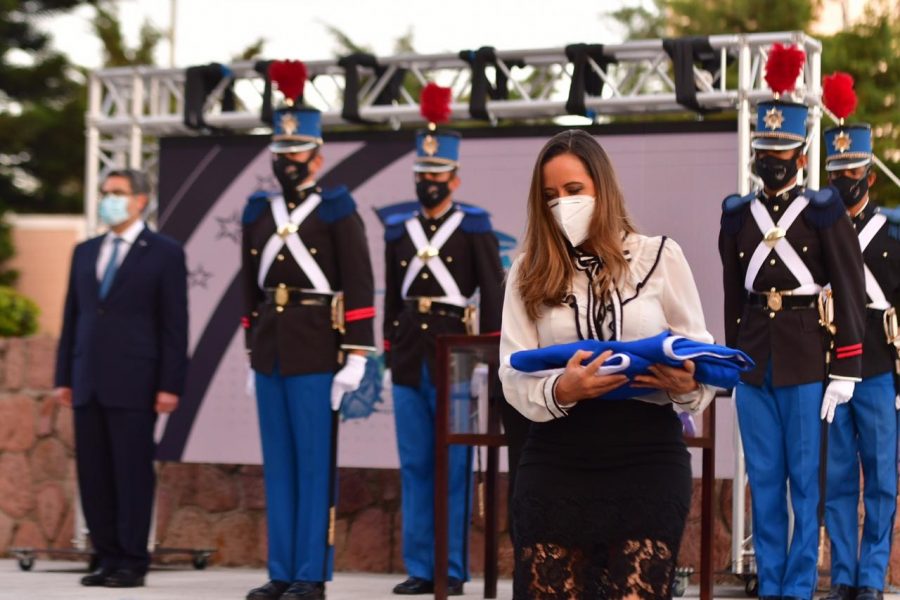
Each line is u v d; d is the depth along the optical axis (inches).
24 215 1359.5
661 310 205.9
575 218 203.0
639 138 457.7
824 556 445.7
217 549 497.0
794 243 352.5
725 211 363.6
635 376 197.9
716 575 450.9
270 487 373.4
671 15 1060.5
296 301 368.2
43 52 1311.5
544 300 205.3
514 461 332.5
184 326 424.5
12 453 515.2
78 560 499.2
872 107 896.9
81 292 424.5
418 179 417.7
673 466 200.2
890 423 372.8
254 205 375.2
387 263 426.9
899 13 924.6
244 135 493.7
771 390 358.3
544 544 201.0
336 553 485.7
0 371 518.9
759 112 355.6
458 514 413.7
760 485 361.1
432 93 416.5
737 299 363.3
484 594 384.5
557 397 198.4
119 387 414.6
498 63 465.4
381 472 484.1
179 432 493.0
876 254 373.1
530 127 468.1
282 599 362.9
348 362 365.4
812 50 436.1
